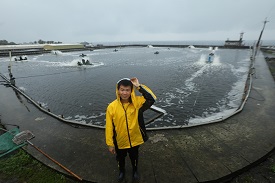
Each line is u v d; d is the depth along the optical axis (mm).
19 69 26859
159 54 52844
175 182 2926
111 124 2361
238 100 11352
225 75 20172
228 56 42312
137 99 2430
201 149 3793
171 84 16375
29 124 5324
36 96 13406
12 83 12562
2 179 3113
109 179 3004
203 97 12219
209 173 3109
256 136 4367
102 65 30625
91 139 4277
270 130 4691
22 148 3982
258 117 5551
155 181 2938
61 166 3320
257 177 3152
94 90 14859
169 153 3648
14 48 60406
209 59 32719
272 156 3770
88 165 3357
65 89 15328
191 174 3086
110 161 3451
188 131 4547
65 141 4238
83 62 31188
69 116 9633
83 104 11484
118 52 64688
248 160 3443
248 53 49812
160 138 4199
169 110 9922
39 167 3402
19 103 7641
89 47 83875
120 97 2367
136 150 2639
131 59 39781
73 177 3096
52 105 11375
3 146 4027
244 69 24016
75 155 3676
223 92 13375
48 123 5309
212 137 4281
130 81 2260
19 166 3436
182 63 31781
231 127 4828
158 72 23156
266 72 14852
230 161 3416
